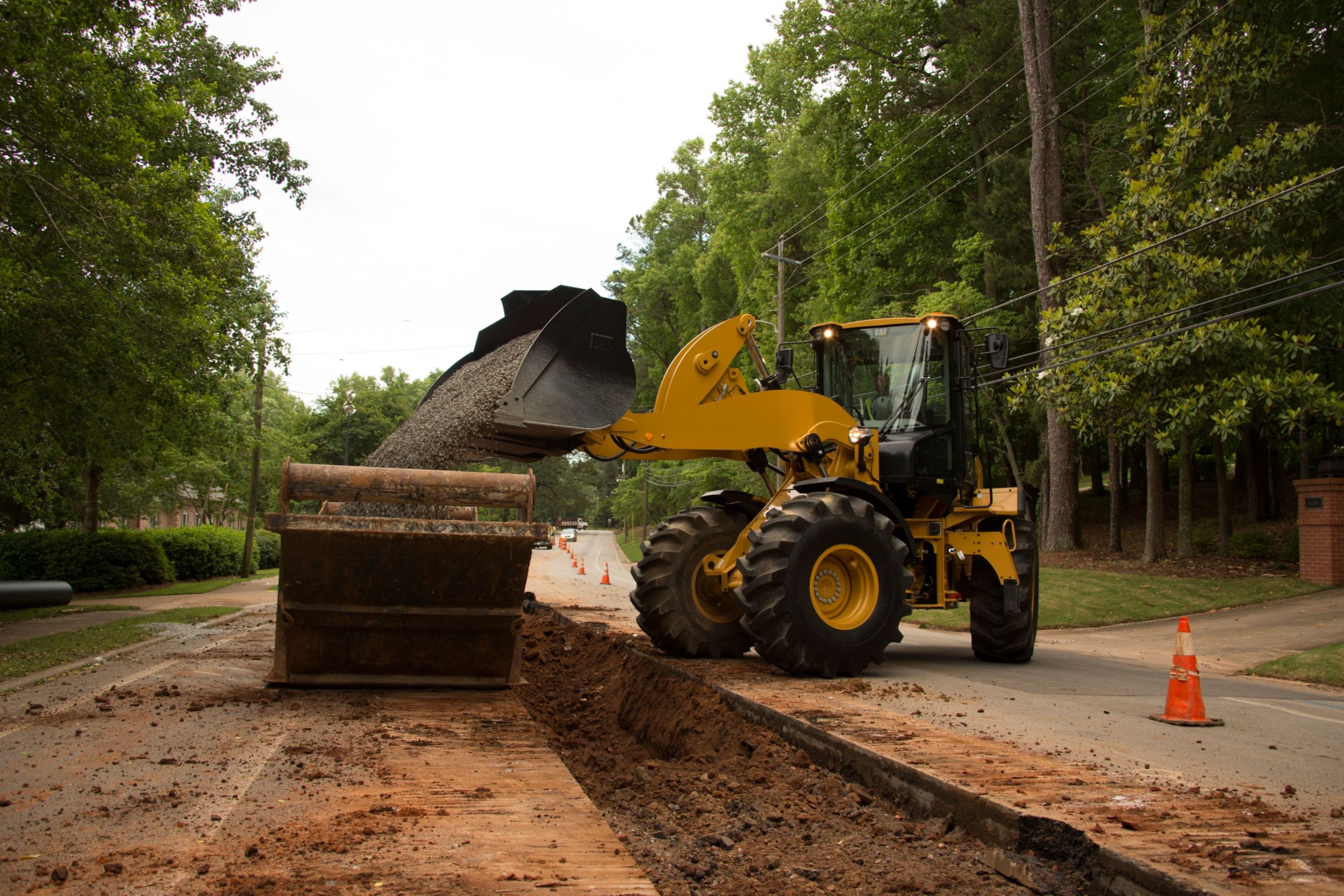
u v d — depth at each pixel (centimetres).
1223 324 1558
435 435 742
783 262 2967
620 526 13225
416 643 664
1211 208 1573
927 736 495
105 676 758
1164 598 1697
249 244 1992
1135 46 2398
